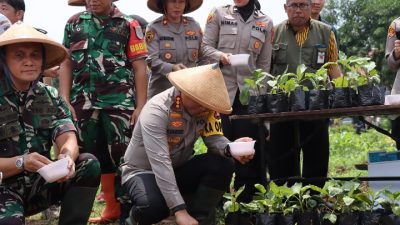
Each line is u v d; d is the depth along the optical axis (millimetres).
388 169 5000
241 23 5762
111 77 5074
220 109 3969
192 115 4172
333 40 5840
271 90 5234
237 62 5309
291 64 5797
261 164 5129
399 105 4598
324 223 4395
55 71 5645
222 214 5664
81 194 3988
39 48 3857
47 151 4062
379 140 16688
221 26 5770
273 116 4965
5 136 3846
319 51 5770
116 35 5113
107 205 5797
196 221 3939
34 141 3957
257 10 5855
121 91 5090
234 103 5699
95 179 4020
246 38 5715
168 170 3998
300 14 5641
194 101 4059
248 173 5645
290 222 4406
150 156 4031
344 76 5074
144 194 4070
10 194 3768
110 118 5051
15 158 3688
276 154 5836
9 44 3770
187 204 4492
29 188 3936
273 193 4555
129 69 5207
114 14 5156
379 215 4270
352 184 4438
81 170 3953
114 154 5086
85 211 4043
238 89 5684
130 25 5191
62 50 3949
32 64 3809
